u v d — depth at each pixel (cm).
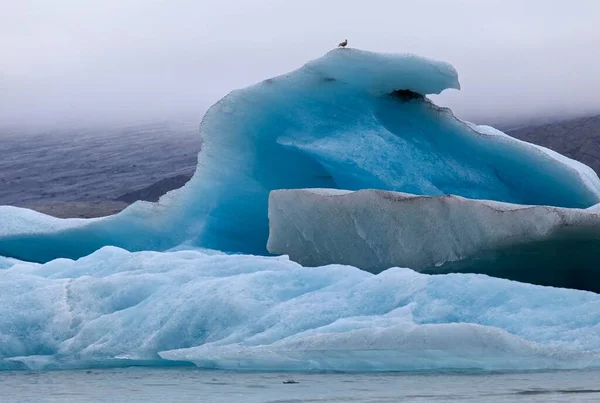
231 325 1972
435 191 3238
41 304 2225
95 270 2475
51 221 3788
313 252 2805
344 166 3253
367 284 1988
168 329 2006
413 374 1596
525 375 1514
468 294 1892
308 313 1906
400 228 2594
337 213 2712
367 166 3206
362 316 1845
